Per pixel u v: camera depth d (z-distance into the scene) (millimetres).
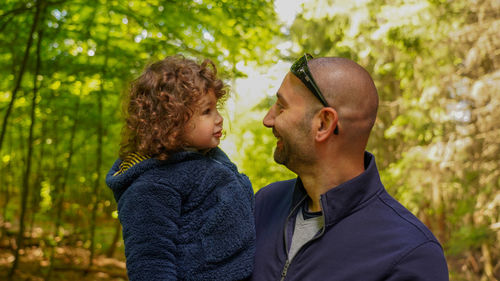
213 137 1319
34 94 5281
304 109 1231
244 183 1384
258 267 1251
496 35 5574
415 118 5617
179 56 1361
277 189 1446
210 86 1305
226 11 4789
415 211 5664
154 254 1139
